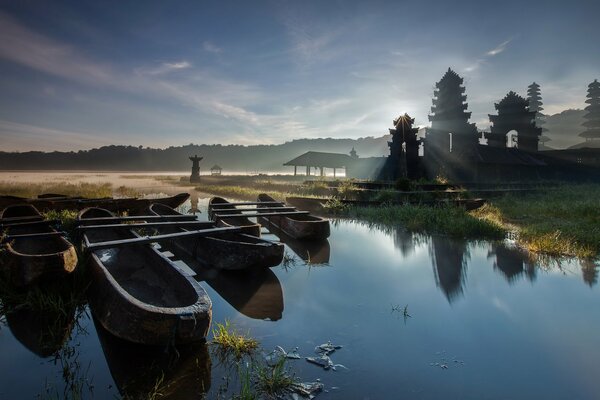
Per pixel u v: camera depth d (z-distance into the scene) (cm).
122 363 387
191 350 413
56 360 392
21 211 1079
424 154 3014
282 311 532
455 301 570
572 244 932
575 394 336
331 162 4541
